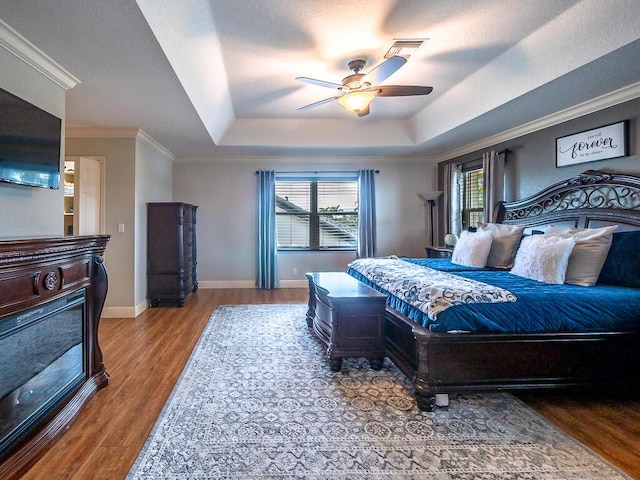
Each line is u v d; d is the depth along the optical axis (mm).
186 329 3783
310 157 6113
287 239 6309
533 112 3695
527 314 2182
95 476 1570
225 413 2104
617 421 2033
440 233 6160
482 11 2492
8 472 1527
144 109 3457
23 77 2225
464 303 2199
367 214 6113
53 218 2516
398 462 1663
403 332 2502
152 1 1928
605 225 3141
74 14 1896
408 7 2436
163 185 5484
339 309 2688
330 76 3533
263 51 3027
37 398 1788
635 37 2236
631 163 3037
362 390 2412
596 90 3086
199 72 3033
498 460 1677
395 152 5816
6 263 1533
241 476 1564
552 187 3721
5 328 1550
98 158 4223
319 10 2457
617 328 2215
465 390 2119
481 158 5043
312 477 1562
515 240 3654
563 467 1628
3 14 1882
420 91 3092
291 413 2107
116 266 4281
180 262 4777
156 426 1963
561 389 2184
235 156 5992
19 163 2047
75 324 2176
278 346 3270
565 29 2574
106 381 2463
